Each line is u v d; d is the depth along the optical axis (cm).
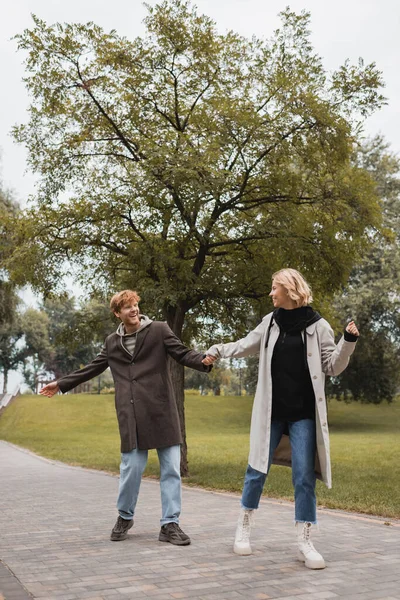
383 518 632
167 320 1270
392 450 1902
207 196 1095
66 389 493
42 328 7788
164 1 1212
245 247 1250
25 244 1237
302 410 417
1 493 912
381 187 3428
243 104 1171
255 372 4191
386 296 3167
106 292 1341
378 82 1166
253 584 353
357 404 5094
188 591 339
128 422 479
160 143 1205
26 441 2795
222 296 1226
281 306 427
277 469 1323
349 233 1219
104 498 827
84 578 367
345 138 1169
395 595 331
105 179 1218
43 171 1280
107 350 500
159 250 1160
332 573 377
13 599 322
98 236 1199
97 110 1273
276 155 1155
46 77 1228
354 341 388
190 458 1675
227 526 556
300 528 408
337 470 1261
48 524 591
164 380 488
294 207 1182
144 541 480
